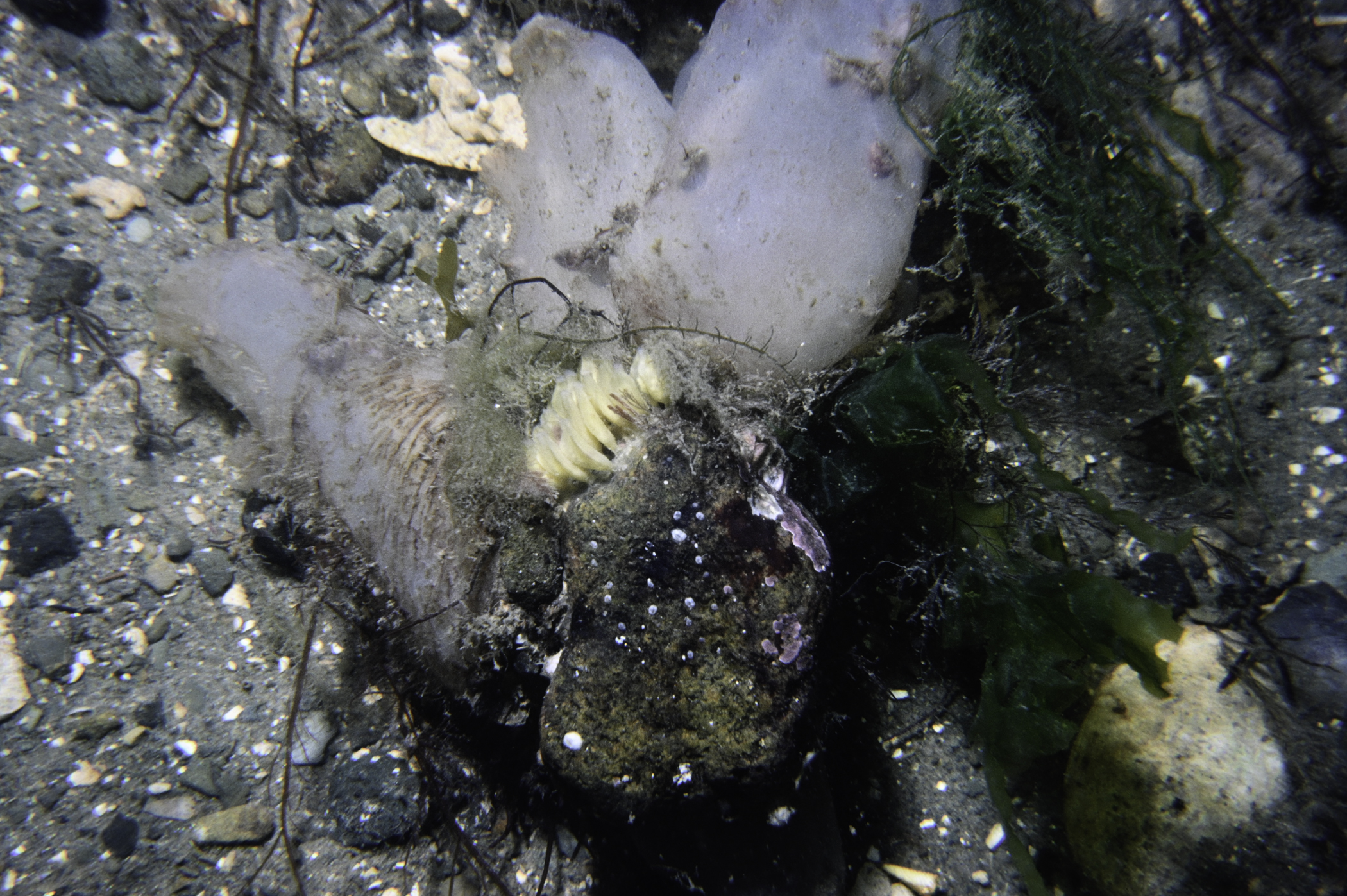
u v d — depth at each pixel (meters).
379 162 0.24
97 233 0.22
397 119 0.24
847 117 0.19
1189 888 0.20
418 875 0.22
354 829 0.21
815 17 0.20
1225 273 0.22
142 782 0.21
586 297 0.22
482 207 0.24
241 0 0.23
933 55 0.20
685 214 0.19
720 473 0.18
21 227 0.22
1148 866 0.20
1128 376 0.22
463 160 0.24
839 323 0.20
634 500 0.18
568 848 0.22
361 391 0.20
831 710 0.21
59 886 0.20
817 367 0.20
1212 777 0.20
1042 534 0.20
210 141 0.23
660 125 0.22
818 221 0.19
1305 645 0.20
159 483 0.22
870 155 0.19
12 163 0.22
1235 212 0.23
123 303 0.22
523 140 0.23
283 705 0.22
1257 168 0.23
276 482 0.20
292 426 0.20
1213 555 0.22
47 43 0.22
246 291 0.21
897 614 0.22
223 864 0.21
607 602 0.18
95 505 0.21
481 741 0.21
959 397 0.20
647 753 0.18
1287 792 0.19
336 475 0.20
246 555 0.22
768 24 0.20
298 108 0.23
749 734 0.18
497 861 0.22
